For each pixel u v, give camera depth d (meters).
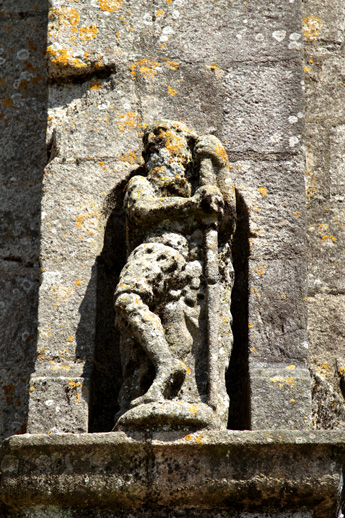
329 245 9.12
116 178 8.76
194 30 9.24
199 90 9.04
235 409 8.18
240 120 8.95
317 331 8.79
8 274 9.47
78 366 8.14
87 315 8.32
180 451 7.14
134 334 7.58
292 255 8.45
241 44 9.20
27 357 9.13
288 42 9.20
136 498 7.16
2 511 7.32
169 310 7.70
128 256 8.16
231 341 7.95
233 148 8.83
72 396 7.98
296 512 7.17
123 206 8.30
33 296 9.38
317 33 10.00
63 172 8.76
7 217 9.70
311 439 7.08
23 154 9.95
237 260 8.60
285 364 8.11
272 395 7.92
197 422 7.18
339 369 8.63
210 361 7.53
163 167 8.16
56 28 9.17
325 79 9.80
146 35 9.22
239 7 9.31
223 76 9.09
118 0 9.31
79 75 9.11
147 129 8.39
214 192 7.96
